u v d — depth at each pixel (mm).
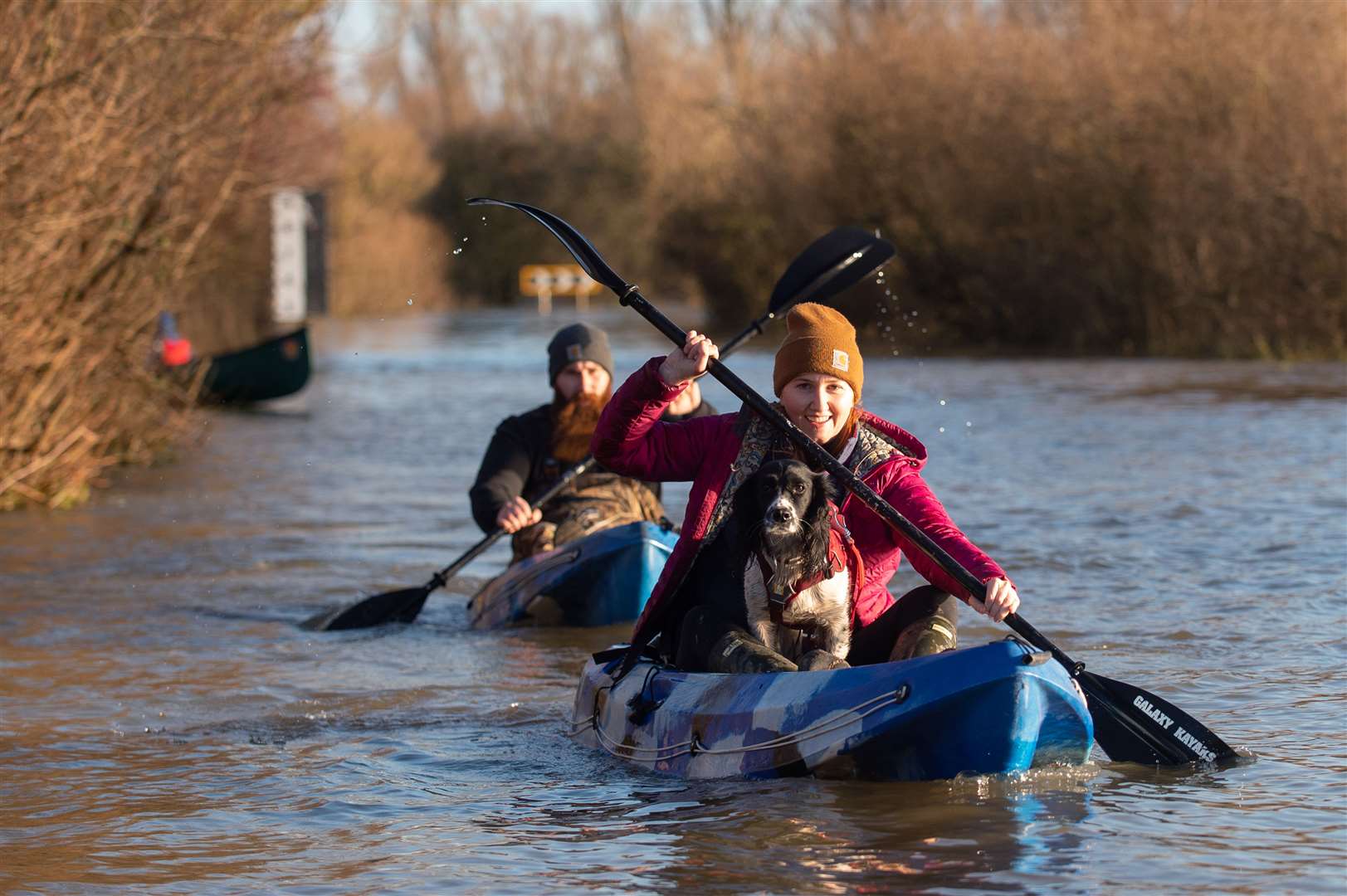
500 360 31375
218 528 11961
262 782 5465
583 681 6160
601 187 68312
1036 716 4891
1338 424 16031
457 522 12180
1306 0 27609
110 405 14297
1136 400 19250
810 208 35281
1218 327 27578
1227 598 8227
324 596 9383
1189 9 28375
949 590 5480
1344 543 9578
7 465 12883
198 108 15672
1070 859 4352
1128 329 29469
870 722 4918
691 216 42094
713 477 5648
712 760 5285
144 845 4738
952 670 4879
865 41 34906
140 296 15523
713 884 4227
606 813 4953
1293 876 4207
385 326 48156
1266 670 6707
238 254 28453
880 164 33406
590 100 73188
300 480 14664
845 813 4781
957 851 4426
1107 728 5363
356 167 56625
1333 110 26094
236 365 21656
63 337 13375
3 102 11734
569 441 8891
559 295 70250
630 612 8406
